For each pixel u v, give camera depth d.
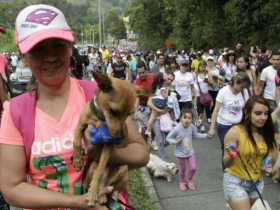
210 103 12.69
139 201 6.88
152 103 9.09
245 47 28.98
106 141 2.34
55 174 2.62
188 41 41.34
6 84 4.79
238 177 5.26
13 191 2.60
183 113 7.83
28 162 2.64
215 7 33.62
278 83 9.34
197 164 9.41
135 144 2.65
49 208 2.55
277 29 26.42
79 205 2.46
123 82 2.36
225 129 8.12
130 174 8.17
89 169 2.49
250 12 28.08
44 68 2.55
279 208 6.92
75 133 2.48
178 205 7.25
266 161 6.11
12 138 2.61
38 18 2.49
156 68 15.33
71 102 2.66
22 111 2.62
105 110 2.31
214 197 7.52
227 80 13.57
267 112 5.17
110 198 2.53
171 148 10.78
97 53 35.53
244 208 5.21
